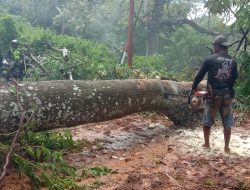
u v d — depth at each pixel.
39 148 4.36
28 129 4.46
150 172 4.54
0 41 14.93
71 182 3.90
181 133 6.61
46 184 3.88
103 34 27.81
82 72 9.92
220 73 5.40
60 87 4.83
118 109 5.58
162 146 5.74
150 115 7.89
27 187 3.98
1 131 4.32
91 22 25.61
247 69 9.30
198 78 5.58
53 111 4.68
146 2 26.12
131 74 9.85
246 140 6.16
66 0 26.78
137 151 5.45
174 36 28.97
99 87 5.29
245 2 9.88
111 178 4.30
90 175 4.36
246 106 8.56
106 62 11.60
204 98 5.57
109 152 5.35
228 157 5.22
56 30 26.91
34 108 4.48
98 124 7.02
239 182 4.21
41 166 4.14
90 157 5.08
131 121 7.43
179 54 28.22
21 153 4.51
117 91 5.50
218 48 5.54
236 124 7.41
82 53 14.54
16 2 29.03
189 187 4.07
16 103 4.35
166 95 6.55
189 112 7.02
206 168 4.74
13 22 15.46
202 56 27.52
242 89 9.01
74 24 24.83
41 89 4.63
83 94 5.01
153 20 26.36
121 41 28.80
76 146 5.45
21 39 14.74
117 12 26.94
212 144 5.88
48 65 10.18
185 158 5.12
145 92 6.03
